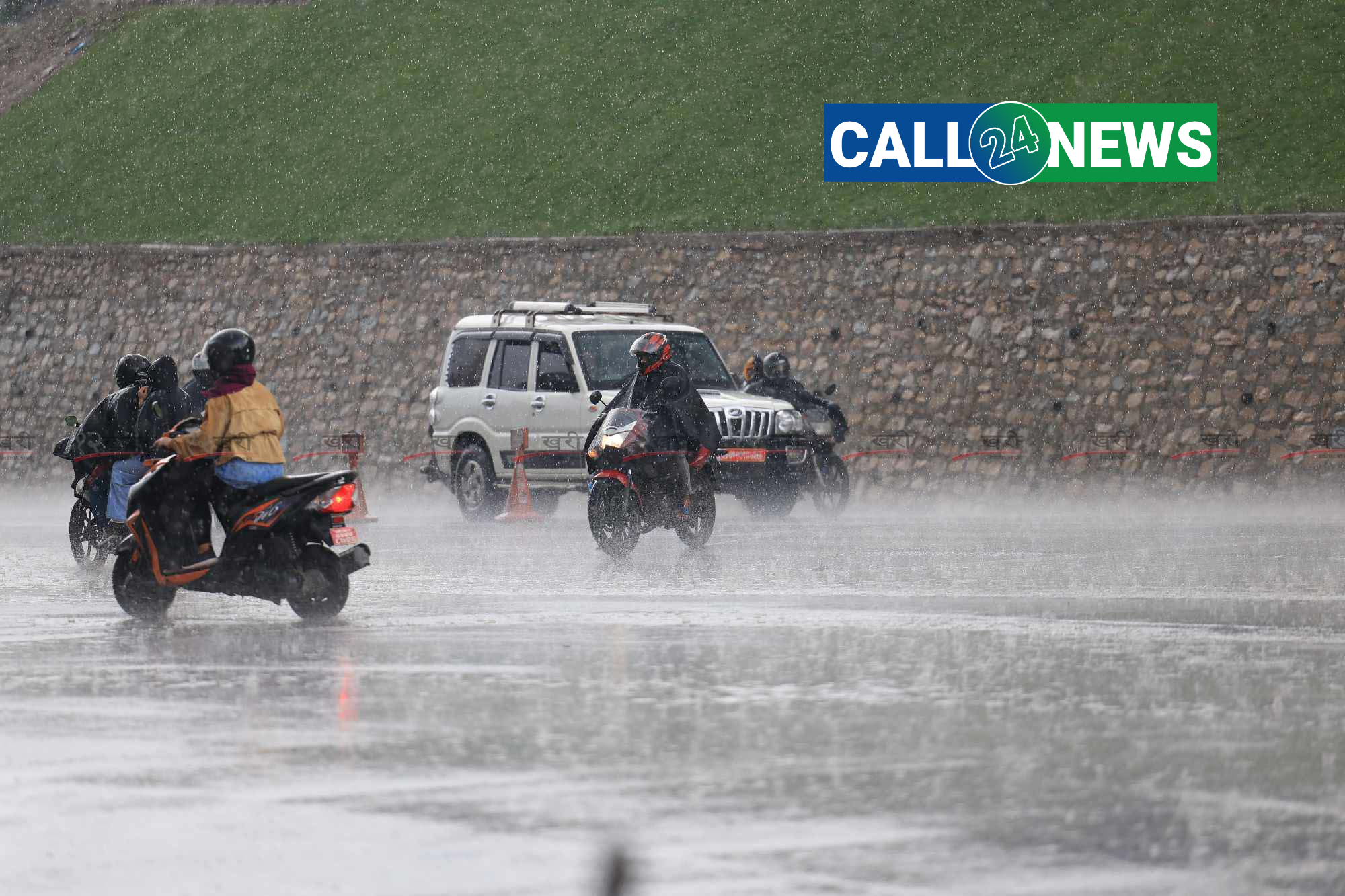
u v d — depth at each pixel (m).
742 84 165.75
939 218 138.12
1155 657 38.88
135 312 172.88
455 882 19.95
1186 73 145.25
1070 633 43.22
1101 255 128.12
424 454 140.12
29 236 182.88
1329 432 117.88
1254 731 29.50
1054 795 24.48
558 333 97.75
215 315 168.00
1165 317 124.81
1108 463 123.31
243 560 46.12
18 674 37.22
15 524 105.62
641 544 76.06
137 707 32.53
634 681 35.50
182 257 171.88
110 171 189.00
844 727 30.03
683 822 22.83
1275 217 123.75
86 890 19.77
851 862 20.69
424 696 33.59
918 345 132.12
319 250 163.88
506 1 194.62
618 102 170.62
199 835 22.28
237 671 37.34
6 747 28.45
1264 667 37.28
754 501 98.00
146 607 47.59
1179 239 125.94
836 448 132.00
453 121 177.00
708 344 100.94
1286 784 25.20
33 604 52.91
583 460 95.06
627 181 158.50
